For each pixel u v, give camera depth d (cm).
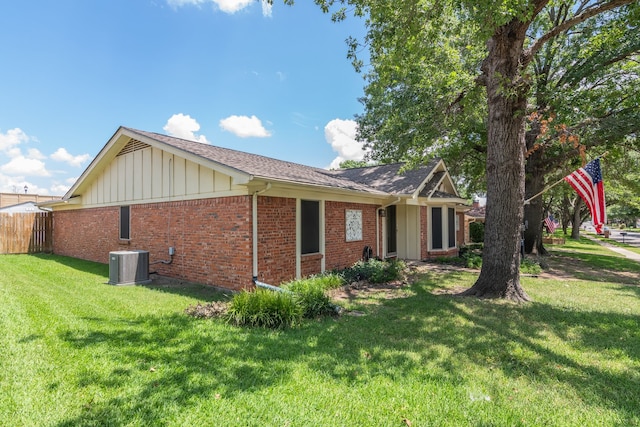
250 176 670
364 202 1155
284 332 489
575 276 1065
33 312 538
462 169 1967
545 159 1609
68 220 1458
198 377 344
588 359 409
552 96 1173
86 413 277
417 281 930
